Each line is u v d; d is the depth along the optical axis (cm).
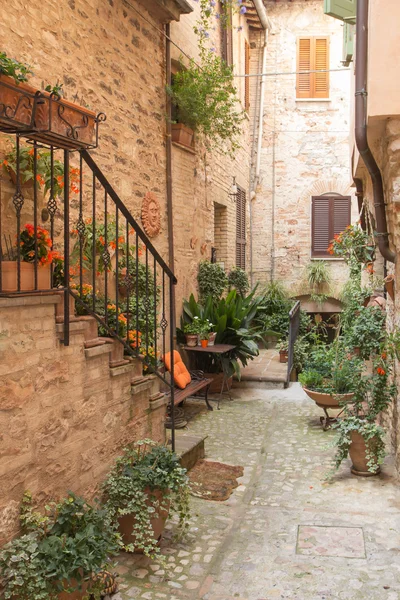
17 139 298
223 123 851
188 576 349
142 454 400
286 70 1441
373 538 399
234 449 608
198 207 919
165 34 734
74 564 272
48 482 319
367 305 718
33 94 288
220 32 1075
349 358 688
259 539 402
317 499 471
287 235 1462
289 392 878
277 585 341
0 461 280
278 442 634
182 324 826
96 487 367
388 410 595
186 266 859
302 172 1452
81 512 311
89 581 301
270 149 1459
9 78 274
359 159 659
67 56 496
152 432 442
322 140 1445
